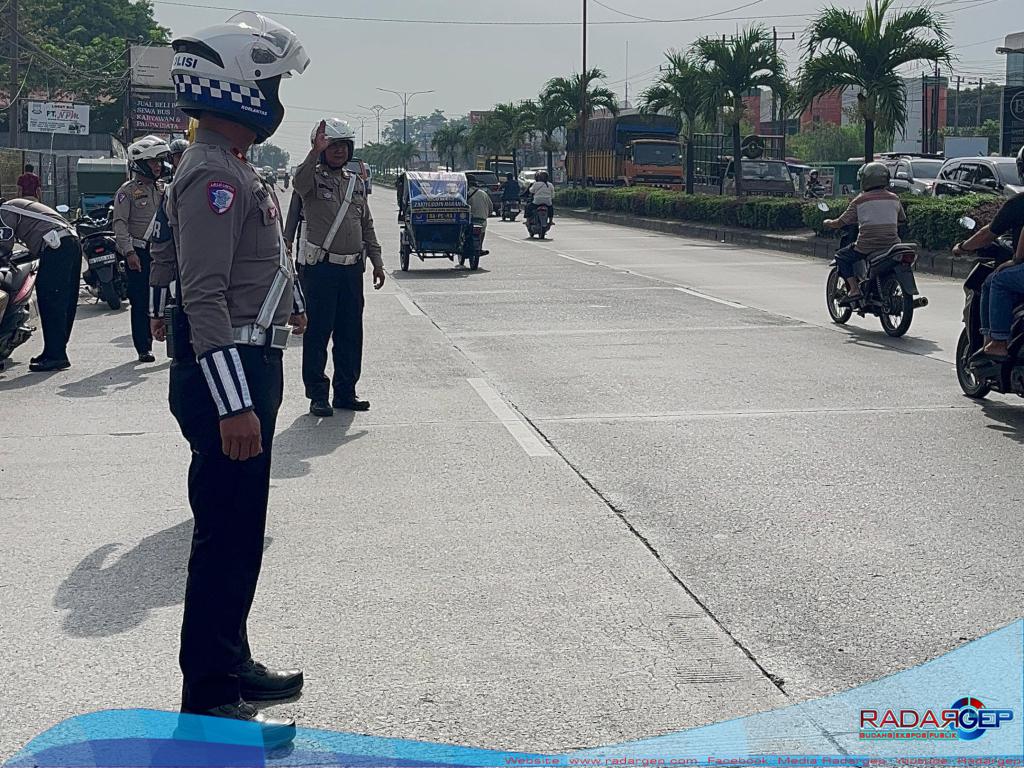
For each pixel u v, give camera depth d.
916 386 9.70
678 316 14.47
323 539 5.77
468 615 4.75
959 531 5.81
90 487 6.85
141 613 4.83
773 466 7.11
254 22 3.63
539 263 23.00
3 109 50.50
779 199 30.41
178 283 3.58
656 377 10.23
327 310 8.66
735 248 27.31
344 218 8.58
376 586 5.10
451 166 114.00
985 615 4.71
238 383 3.43
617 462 7.25
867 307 12.80
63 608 4.89
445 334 13.16
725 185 42.25
